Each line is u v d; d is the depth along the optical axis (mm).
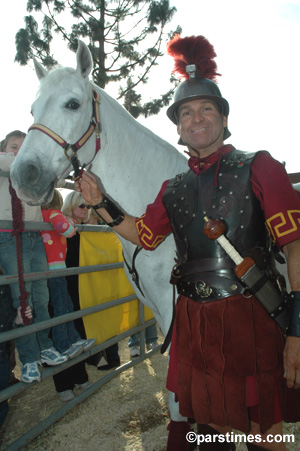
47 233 2156
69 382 2336
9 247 1831
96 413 2152
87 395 2316
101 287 2600
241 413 878
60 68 1530
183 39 1158
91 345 2328
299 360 836
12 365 2414
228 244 898
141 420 2070
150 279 1626
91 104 1546
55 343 2154
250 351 877
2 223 1704
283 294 950
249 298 912
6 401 1845
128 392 2414
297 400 967
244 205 907
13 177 1367
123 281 2826
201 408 922
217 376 901
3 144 2064
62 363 2059
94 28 8625
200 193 973
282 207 878
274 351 902
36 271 1958
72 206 2793
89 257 2490
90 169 1639
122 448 1822
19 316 1894
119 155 1621
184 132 1068
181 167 1744
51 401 2342
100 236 2623
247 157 944
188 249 994
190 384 967
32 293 2053
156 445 1837
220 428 1073
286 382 924
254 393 908
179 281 1044
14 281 1737
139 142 1664
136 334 3109
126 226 1256
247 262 887
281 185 897
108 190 1649
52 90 1461
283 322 910
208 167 1004
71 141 1465
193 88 1045
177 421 1307
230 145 1053
